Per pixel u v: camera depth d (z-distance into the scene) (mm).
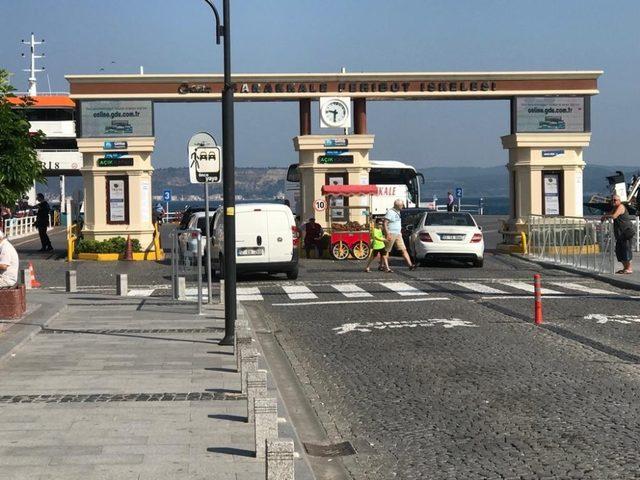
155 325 16500
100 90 33875
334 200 34594
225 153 14461
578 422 9125
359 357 13258
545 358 12688
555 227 29891
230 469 7359
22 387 10852
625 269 24812
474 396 10453
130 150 34094
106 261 33312
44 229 39250
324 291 22344
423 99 34656
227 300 14219
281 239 24906
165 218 71000
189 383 11078
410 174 49906
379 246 27234
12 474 7211
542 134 34125
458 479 7410
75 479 7090
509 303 19156
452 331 15359
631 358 12578
